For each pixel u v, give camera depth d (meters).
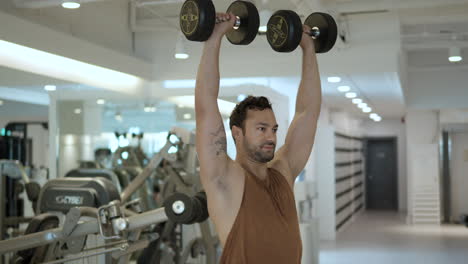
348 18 7.59
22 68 6.32
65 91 8.02
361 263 8.98
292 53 7.84
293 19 2.30
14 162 7.16
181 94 8.32
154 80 8.33
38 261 4.81
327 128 11.79
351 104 12.05
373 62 7.55
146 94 8.42
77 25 7.05
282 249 2.07
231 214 2.07
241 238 2.04
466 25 9.45
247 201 2.07
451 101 13.14
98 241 4.98
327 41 2.56
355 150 15.99
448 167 14.65
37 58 6.53
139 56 8.38
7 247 4.05
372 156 18.77
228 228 2.06
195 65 8.20
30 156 8.02
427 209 14.28
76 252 4.72
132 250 4.71
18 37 5.74
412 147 14.29
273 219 2.08
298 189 7.94
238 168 2.12
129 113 8.39
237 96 8.04
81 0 5.93
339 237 11.98
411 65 13.15
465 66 12.81
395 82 8.55
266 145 2.14
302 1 5.79
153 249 6.27
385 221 15.05
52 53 6.25
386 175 18.64
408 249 10.36
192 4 2.10
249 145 2.15
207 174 2.11
